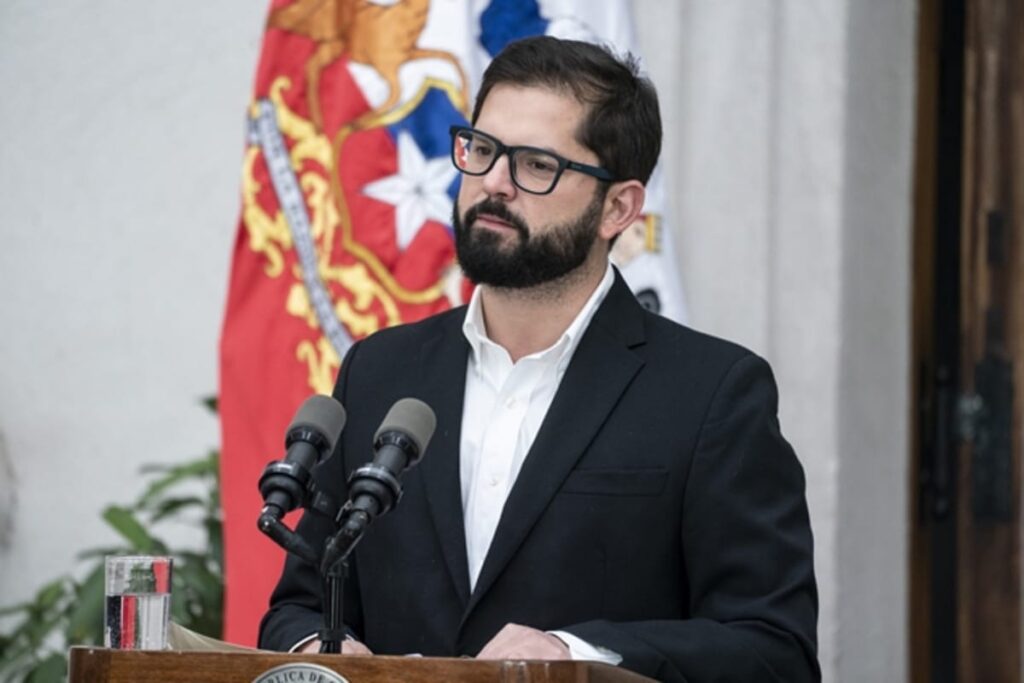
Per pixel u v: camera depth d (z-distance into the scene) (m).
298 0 11.86
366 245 11.63
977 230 15.12
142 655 5.98
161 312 15.79
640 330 8.38
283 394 11.66
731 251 14.58
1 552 15.88
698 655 7.42
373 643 8.09
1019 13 15.12
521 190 7.96
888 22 14.93
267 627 8.26
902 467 14.90
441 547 7.95
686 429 8.00
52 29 16.11
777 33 14.59
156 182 15.90
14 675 14.30
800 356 14.38
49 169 16.06
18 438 15.95
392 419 6.77
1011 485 14.98
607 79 8.20
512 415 8.24
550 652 6.89
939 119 15.20
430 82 11.67
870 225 14.69
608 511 7.87
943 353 15.13
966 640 14.93
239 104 15.77
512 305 8.23
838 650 13.99
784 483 8.12
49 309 15.99
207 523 14.20
